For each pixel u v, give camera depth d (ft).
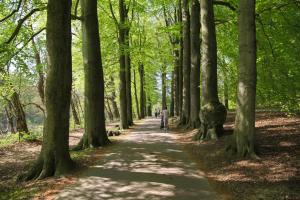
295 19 59.93
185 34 84.17
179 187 31.04
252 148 38.01
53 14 37.78
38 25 80.28
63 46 38.24
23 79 74.64
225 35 77.25
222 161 39.01
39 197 29.50
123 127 92.73
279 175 30.76
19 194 31.42
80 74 121.39
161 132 79.77
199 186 31.35
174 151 50.42
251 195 27.25
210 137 53.21
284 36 60.44
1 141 73.00
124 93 93.25
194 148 50.80
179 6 99.04
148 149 52.47
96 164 41.37
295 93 49.93
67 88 38.78
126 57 105.29
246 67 38.37
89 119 56.85
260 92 56.13
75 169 38.68
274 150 38.60
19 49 49.14
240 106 38.99
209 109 53.72
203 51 57.00
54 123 37.78
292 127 48.34
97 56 57.36
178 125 86.17
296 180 28.84
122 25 87.30
